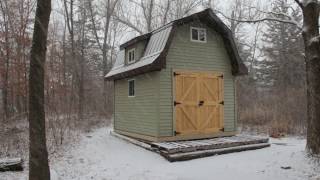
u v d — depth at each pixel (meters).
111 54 36.72
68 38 31.69
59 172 10.43
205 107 15.00
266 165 10.78
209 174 10.02
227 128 15.55
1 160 10.39
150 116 14.51
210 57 15.38
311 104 10.77
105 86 32.75
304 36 10.81
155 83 14.14
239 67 15.48
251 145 13.66
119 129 18.00
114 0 33.25
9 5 21.38
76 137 16.84
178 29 14.65
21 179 9.48
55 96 25.06
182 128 14.35
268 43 35.81
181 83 14.52
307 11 10.73
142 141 15.10
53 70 25.17
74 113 26.97
